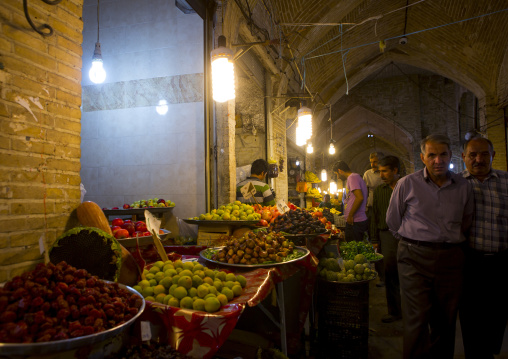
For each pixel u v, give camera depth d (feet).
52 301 4.14
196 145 19.47
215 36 18.61
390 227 9.68
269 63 25.82
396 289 13.24
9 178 6.26
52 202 7.13
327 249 13.38
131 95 20.45
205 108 19.12
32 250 6.63
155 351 5.01
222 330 5.27
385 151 95.86
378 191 13.73
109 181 20.47
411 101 67.31
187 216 19.26
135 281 6.78
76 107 7.86
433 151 8.45
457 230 8.39
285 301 9.68
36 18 6.90
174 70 19.92
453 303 8.30
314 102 42.27
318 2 26.30
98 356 4.14
